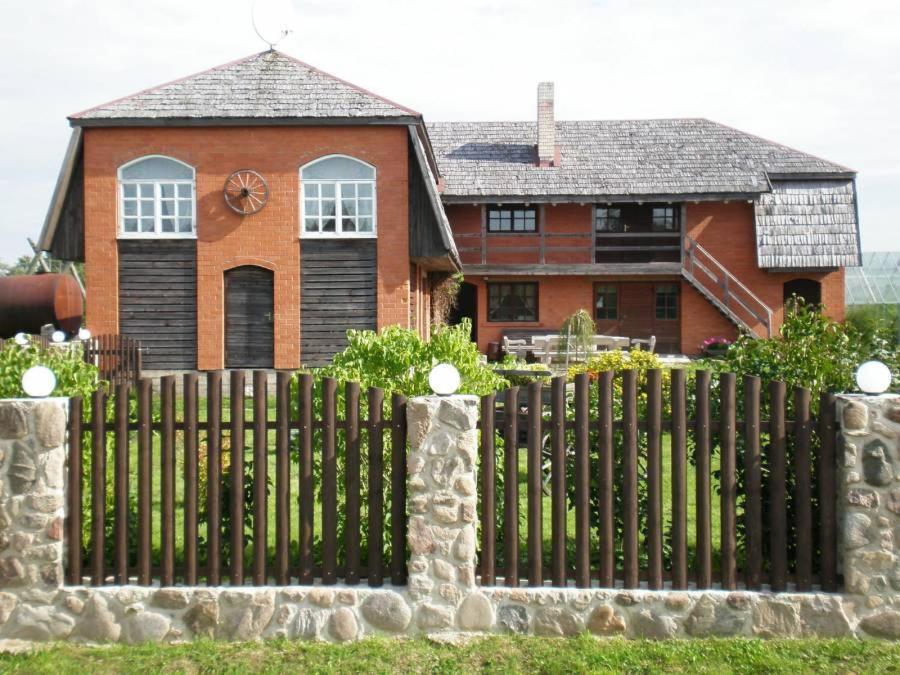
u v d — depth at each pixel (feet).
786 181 86.63
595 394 27.27
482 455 17.38
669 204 90.17
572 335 53.47
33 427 17.19
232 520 17.44
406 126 54.39
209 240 55.21
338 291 55.21
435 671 15.58
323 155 54.70
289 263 55.16
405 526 17.66
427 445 16.92
